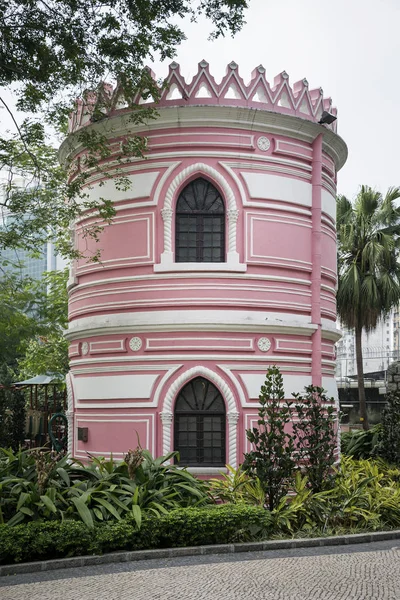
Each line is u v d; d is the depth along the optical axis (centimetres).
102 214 1623
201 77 1669
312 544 1187
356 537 1223
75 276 1834
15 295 1945
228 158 1675
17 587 925
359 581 945
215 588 912
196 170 1664
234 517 1167
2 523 1084
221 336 1644
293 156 1753
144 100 1620
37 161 1634
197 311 1634
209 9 1470
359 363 2828
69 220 1742
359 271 2820
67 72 1491
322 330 1786
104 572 1005
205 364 1633
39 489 1142
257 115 1678
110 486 1195
